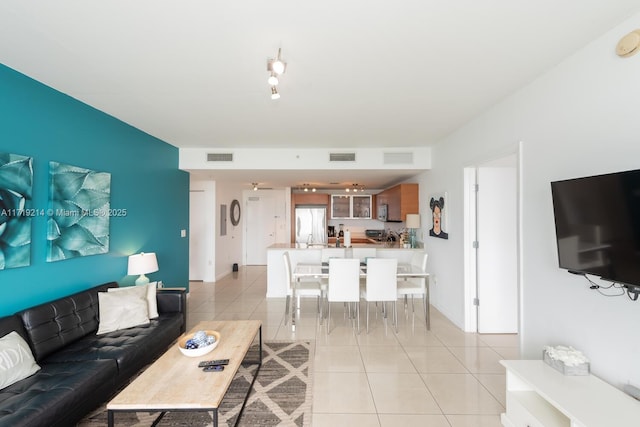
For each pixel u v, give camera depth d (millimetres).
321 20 1734
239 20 1734
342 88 2645
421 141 4465
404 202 5465
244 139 4355
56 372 1975
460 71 2334
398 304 4938
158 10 1644
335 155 4891
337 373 2713
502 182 3627
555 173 2211
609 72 1800
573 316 2041
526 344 2488
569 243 1881
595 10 1638
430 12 1665
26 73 2350
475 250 3652
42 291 2486
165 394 1668
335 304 4930
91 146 3047
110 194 3283
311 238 8250
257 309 4598
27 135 2387
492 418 2117
